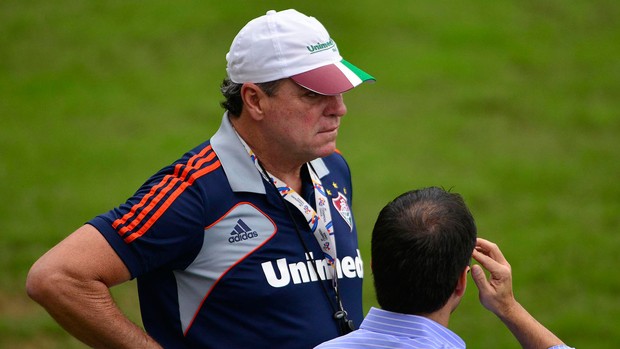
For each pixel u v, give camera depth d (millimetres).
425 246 9305
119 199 34062
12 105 41969
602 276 29531
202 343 11109
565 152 39031
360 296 12227
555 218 33562
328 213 12039
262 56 11102
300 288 11281
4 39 47594
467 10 51656
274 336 11078
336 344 9578
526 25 50531
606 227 32969
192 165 11164
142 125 40594
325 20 49188
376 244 9633
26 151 37844
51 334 25562
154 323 11398
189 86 44000
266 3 51000
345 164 13203
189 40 47906
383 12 50406
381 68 45500
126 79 44594
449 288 9477
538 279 29375
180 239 10773
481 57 47156
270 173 11602
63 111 41625
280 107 11172
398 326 9492
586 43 48938
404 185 35594
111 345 10641
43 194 34188
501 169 37375
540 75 45781
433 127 40906
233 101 11539
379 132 40281
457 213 9578
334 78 11094
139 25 49156
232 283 11008
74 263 10375
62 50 46875
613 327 26672
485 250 10719
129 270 10633
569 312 27500
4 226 31422
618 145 39625
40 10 50500
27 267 28922
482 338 25641
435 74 45219
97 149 38250
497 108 42719
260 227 11211
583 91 44406
